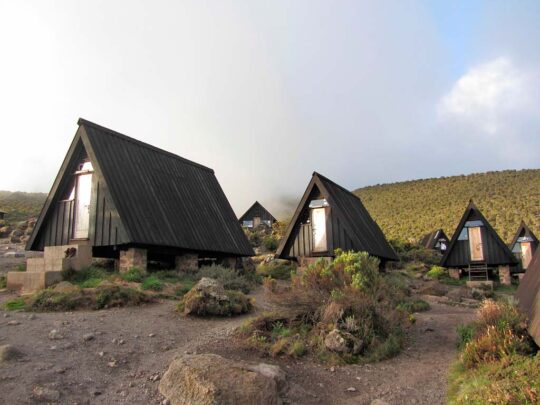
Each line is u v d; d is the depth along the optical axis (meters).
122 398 6.66
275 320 10.46
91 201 16.95
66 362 7.59
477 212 32.69
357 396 7.50
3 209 54.03
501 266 32.12
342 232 22.50
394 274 24.47
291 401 7.00
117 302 11.72
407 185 110.25
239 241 22.44
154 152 21.09
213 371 6.83
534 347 8.31
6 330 8.98
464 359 8.37
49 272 13.41
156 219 17.55
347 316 10.02
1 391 6.31
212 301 11.66
